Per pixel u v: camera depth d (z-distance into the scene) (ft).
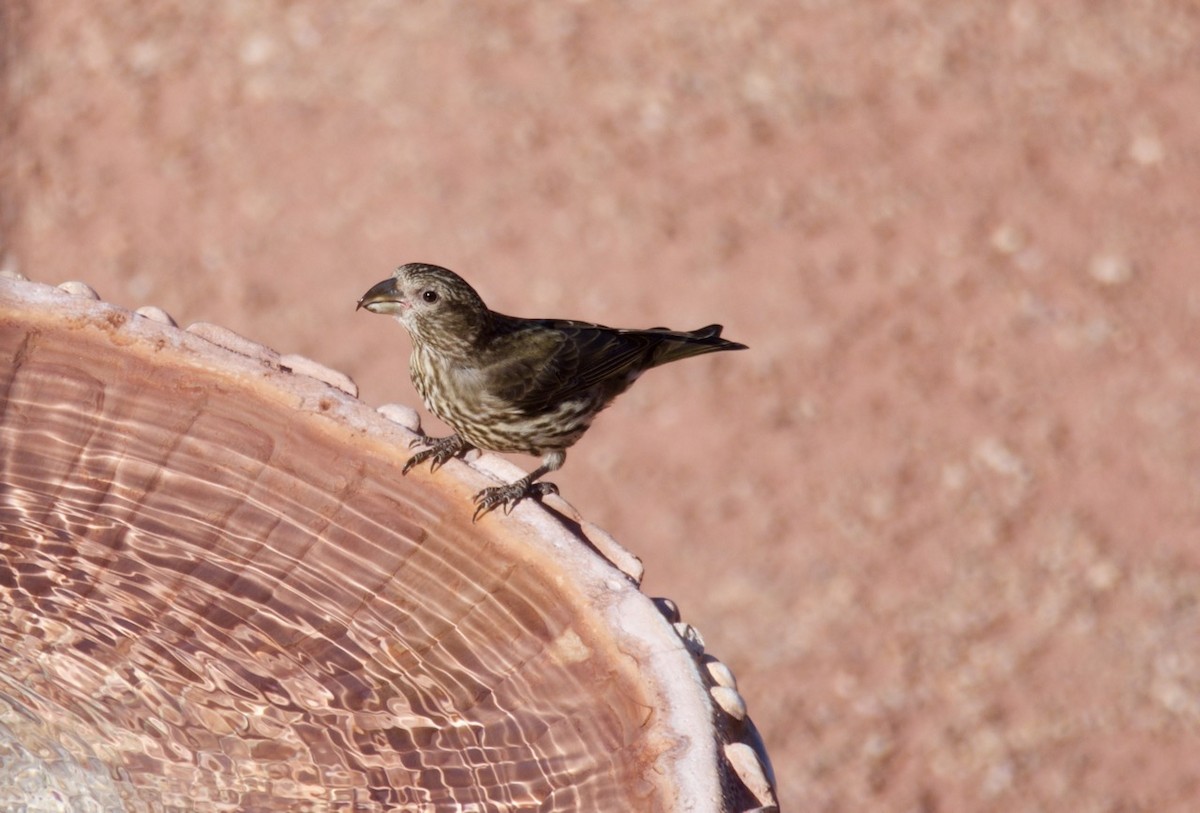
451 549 22.00
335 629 21.61
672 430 48.78
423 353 27.45
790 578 44.39
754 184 57.36
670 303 52.34
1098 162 59.41
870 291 53.57
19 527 22.94
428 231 54.60
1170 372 51.42
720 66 62.59
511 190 56.39
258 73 60.85
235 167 56.85
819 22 65.16
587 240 54.54
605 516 45.85
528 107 59.98
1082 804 38.83
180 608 21.97
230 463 23.44
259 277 52.80
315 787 19.65
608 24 64.39
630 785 17.99
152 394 23.91
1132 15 66.74
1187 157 59.93
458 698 20.36
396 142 58.18
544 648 20.36
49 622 21.75
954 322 52.70
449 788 19.38
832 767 39.47
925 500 46.85
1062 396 50.34
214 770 19.86
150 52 61.41
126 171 56.39
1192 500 47.16
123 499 23.43
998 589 44.39
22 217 54.08
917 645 42.75
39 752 20.25
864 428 48.93
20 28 62.08
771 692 41.24
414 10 64.18
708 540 45.37
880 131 60.08
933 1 66.69
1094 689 41.78
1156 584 44.65
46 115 58.23
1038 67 63.72
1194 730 40.78
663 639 19.45
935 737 40.42
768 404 49.57
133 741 20.34
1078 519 46.50
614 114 59.88
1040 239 56.03
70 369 24.11
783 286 53.42
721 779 17.46
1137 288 54.34
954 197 57.47
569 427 28.43
